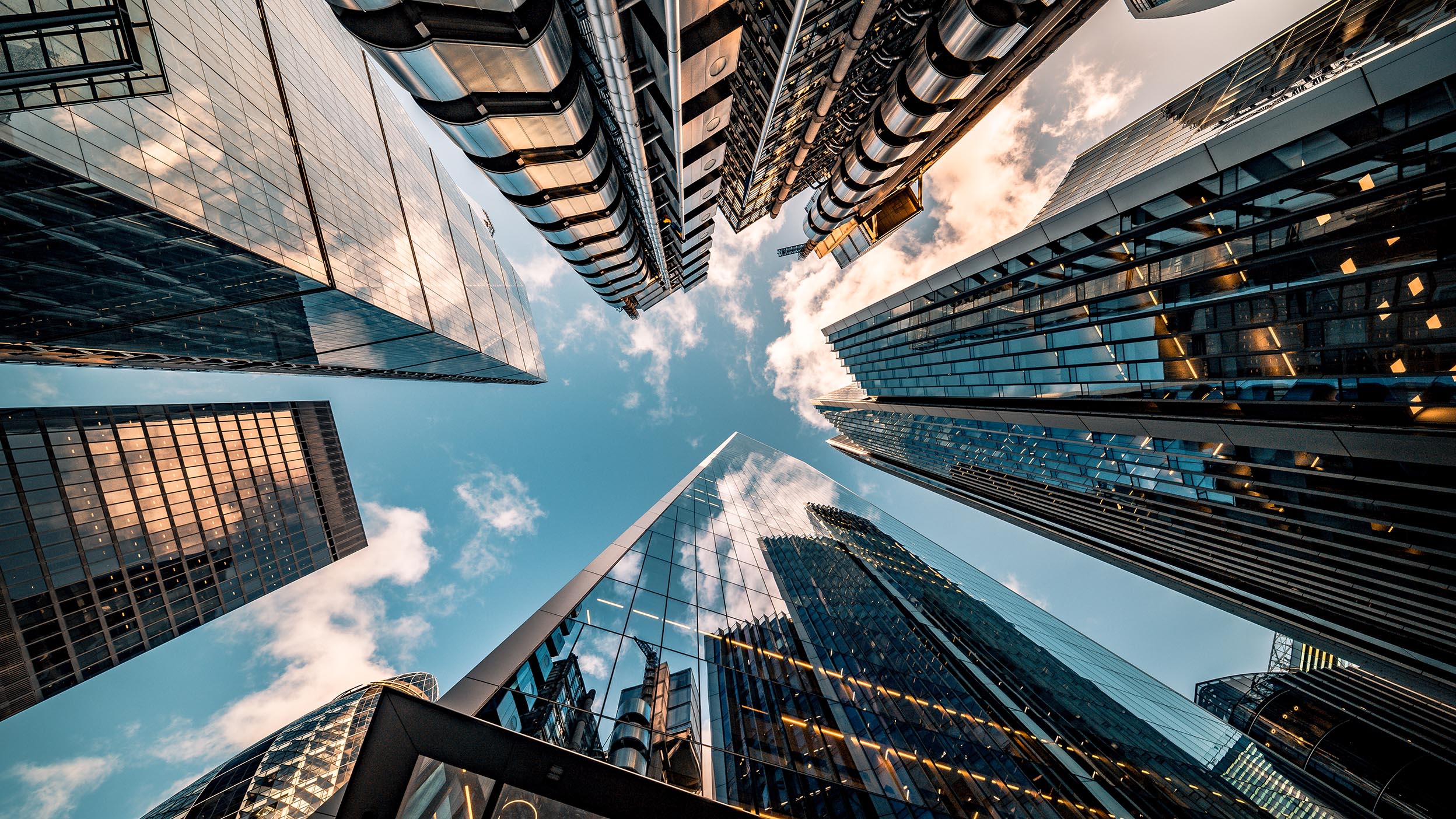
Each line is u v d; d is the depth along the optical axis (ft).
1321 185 60.80
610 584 59.47
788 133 124.57
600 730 41.14
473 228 215.31
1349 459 78.18
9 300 87.61
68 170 59.93
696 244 154.92
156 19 72.02
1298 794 160.76
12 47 54.95
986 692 104.73
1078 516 184.44
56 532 208.54
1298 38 98.99
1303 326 68.85
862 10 84.99
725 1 65.00
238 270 89.56
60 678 201.46
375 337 140.36
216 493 273.95
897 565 176.65
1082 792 82.17
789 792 48.80
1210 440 92.58
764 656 68.54
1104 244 93.76
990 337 136.56
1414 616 104.68
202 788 201.36
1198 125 123.03
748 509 142.72
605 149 92.32
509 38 55.98
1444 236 52.39
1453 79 47.29
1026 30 84.23
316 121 109.50
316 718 235.61
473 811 23.98
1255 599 150.00
